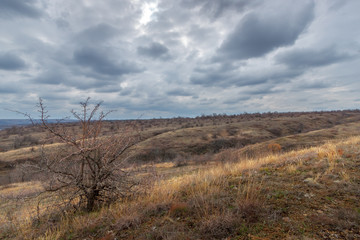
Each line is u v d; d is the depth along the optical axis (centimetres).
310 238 216
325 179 398
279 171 503
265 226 251
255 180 443
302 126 7844
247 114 15212
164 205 349
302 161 569
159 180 511
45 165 387
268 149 1550
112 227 302
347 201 299
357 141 783
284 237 225
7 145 5231
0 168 2198
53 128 385
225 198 348
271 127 7506
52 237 296
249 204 292
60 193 411
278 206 301
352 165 464
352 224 235
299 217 265
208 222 259
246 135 6266
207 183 439
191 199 356
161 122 12412
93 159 421
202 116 15312
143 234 265
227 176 514
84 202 441
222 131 6769
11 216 441
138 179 472
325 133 4681
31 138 5353
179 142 5325
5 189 1192
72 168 428
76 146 393
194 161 2677
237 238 233
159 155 4003
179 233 249
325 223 246
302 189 362
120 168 454
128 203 397
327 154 587
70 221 365
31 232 337
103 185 426
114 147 451
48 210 412
